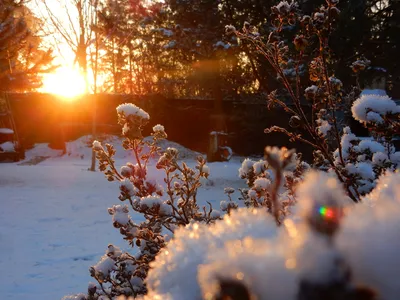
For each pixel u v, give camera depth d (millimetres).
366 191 2182
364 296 255
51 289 4609
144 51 34875
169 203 2475
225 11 24234
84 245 6422
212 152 25703
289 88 2619
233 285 295
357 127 15164
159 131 2734
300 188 305
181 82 35062
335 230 277
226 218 533
